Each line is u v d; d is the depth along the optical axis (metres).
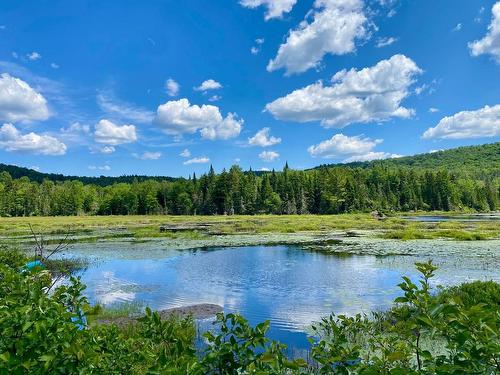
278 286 20.52
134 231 57.53
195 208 117.38
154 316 3.03
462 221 70.69
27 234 52.00
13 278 3.31
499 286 14.25
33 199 120.25
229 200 111.69
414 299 2.62
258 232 54.00
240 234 51.31
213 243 40.69
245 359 2.76
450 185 131.38
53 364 2.45
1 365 2.27
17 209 117.81
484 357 2.07
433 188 131.00
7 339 2.55
